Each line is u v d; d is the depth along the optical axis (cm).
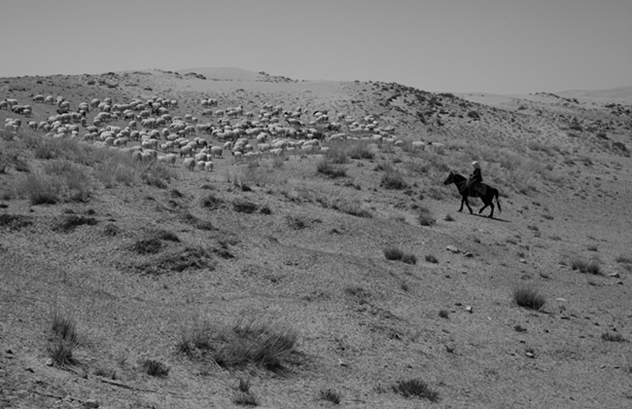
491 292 1547
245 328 1032
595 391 1038
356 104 6994
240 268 1387
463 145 4022
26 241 1358
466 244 1989
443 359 1092
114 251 1353
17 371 697
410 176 2859
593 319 1434
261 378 894
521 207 2772
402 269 1619
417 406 872
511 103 10075
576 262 1903
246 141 4106
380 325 1184
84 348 851
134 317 1027
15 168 1967
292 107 6856
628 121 9200
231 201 1923
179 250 1388
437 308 1366
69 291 1105
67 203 1633
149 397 737
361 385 930
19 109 4812
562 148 5866
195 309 1134
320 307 1232
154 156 2991
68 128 4016
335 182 2625
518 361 1137
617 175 4256
